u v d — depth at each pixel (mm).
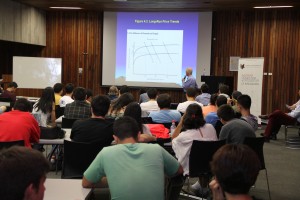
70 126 4418
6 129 3148
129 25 10289
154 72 10258
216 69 10133
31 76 9609
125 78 10414
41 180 944
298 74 9703
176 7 9469
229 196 1147
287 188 4527
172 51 10141
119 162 1932
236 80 10031
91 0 8781
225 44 10055
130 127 2111
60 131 3643
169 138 3766
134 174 1893
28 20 9688
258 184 4680
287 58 9734
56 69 9773
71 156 3111
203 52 9992
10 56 10453
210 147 3383
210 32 9922
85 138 3158
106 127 3191
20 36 9297
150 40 10219
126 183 1868
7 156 931
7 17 8656
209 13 9898
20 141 2891
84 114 4590
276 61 9812
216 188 1238
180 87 10141
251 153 1162
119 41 10375
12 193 888
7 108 5191
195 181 4773
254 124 4473
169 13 10078
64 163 3137
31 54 10820
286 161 5871
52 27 10773
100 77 10625
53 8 10188
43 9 10422
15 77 9516
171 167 2107
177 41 10086
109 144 3195
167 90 10266
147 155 1981
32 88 9820
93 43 10625
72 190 2004
